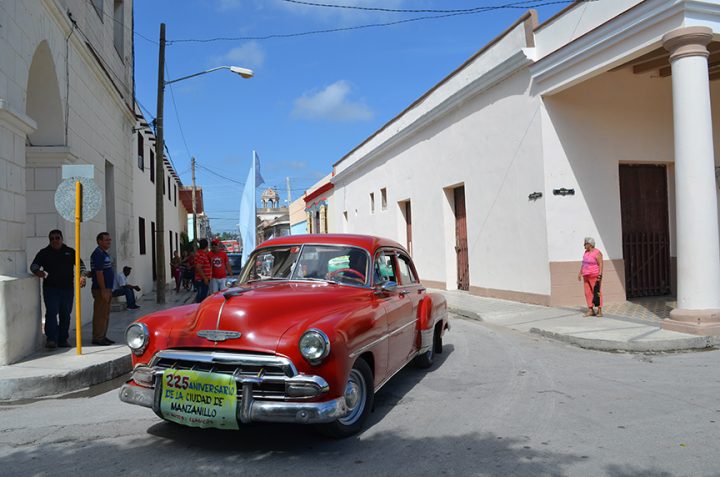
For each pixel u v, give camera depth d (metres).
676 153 8.52
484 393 5.92
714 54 11.23
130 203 16.05
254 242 12.87
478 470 3.89
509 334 9.58
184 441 4.58
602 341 8.14
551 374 6.67
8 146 7.18
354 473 3.88
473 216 14.56
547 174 11.41
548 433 4.62
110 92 13.44
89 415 5.41
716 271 8.38
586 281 10.36
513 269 12.72
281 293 4.80
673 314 8.61
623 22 9.28
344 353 4.23
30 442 4.63
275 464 4.06
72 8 10.81
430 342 6.88
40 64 9.29
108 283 8.46
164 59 15.10
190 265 20.86
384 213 21.80
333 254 5.66
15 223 7.37
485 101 13.75
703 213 8.29
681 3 8.26
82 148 11.27
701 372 6.55
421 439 4.55
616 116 11.96
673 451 4.16
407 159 19.22
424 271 17.94
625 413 5.09
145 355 4.56
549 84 11.20
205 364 4.26
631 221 12.45
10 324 6.87
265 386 4.16
